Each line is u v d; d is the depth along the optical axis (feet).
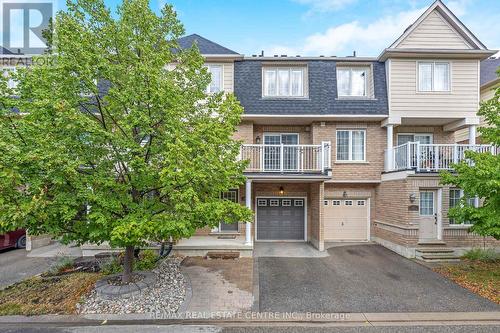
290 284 23.77
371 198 41.16
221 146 22.43
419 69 38.68
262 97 39.58
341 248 36.73
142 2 19.49
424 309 19.20
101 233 17.79
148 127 18.97
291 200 41.60
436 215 33.99
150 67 18.33
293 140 42.55
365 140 40.55
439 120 39.37
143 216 18.21
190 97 22.02
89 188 18.19
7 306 19.02
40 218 16.43
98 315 17.93
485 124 41.37
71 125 16.17
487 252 31.71
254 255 33.22
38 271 27.84
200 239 36.50
